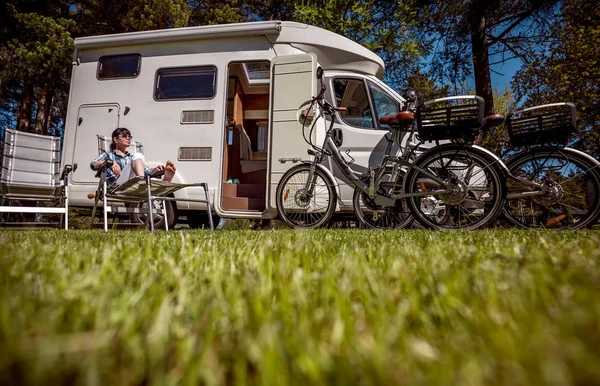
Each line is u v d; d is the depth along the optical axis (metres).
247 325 0.63
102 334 0.55
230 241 2.29
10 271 1.05
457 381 0.41
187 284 0.94
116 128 5.75
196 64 5.69
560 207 3.53
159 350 0.50
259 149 7.13
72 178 5.81
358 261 1.29
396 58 11.65
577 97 9.12
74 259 1.29
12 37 12.83
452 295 0.81
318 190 4.61
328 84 5.37
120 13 13.04
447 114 3.52
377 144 5.21
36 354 0.45
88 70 6.01
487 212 3.53
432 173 3.66
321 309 0.72
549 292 0.78
